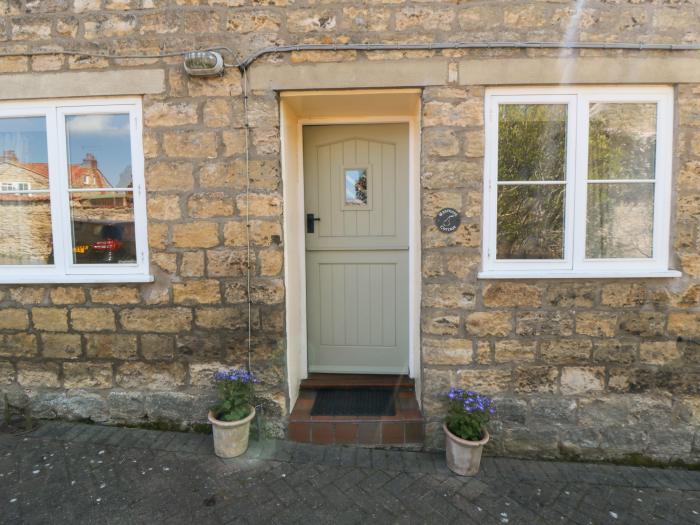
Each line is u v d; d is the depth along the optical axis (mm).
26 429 3037
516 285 2840
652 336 2840
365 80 2768
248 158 2863
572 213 2852
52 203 3043
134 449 2852
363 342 3588
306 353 3535
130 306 3033
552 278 2822
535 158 2869
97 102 2953
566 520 2314
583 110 2793
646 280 2805
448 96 2756
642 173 2859
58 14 2896
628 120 2834
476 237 2818
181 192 2922
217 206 2912
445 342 2879
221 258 2945
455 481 2611
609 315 2834
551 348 2859
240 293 2959
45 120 3021
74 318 3070
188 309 2998
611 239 2898
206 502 2387
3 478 2541
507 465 2811
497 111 2811
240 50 2820
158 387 3070
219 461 2748
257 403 3006
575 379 2871
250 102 2832
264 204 2889
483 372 2885
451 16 2736
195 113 2871
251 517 2289
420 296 3004
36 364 3133
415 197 3281
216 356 3012
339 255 3537
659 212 2830
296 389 3305
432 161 2795
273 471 2664
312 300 3574
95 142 3020
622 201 2877
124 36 2875
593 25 2717
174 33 2846
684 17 2703
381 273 3535
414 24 2744
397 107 3129
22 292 3080
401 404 3195
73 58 2898
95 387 3111
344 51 2770
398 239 3490
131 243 3049
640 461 2873
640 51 2713
